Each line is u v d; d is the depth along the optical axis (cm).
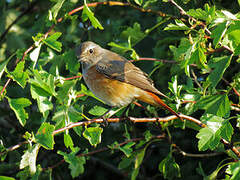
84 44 1008
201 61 708
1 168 940
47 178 938
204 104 776
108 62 1002
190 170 1052
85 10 831
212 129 752
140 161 909
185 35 989
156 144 1145
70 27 1127
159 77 1058
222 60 727
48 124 716
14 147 709
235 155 838
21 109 729
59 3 843
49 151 1113
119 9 1227
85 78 1023
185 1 938
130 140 932
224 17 664
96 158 1280
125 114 995
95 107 887
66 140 753
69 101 808
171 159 904
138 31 981
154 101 921
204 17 701
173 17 923
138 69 1010
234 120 963
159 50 1102
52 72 952
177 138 1140
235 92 823
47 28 1062
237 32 682
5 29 1248
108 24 1234
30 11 1280
